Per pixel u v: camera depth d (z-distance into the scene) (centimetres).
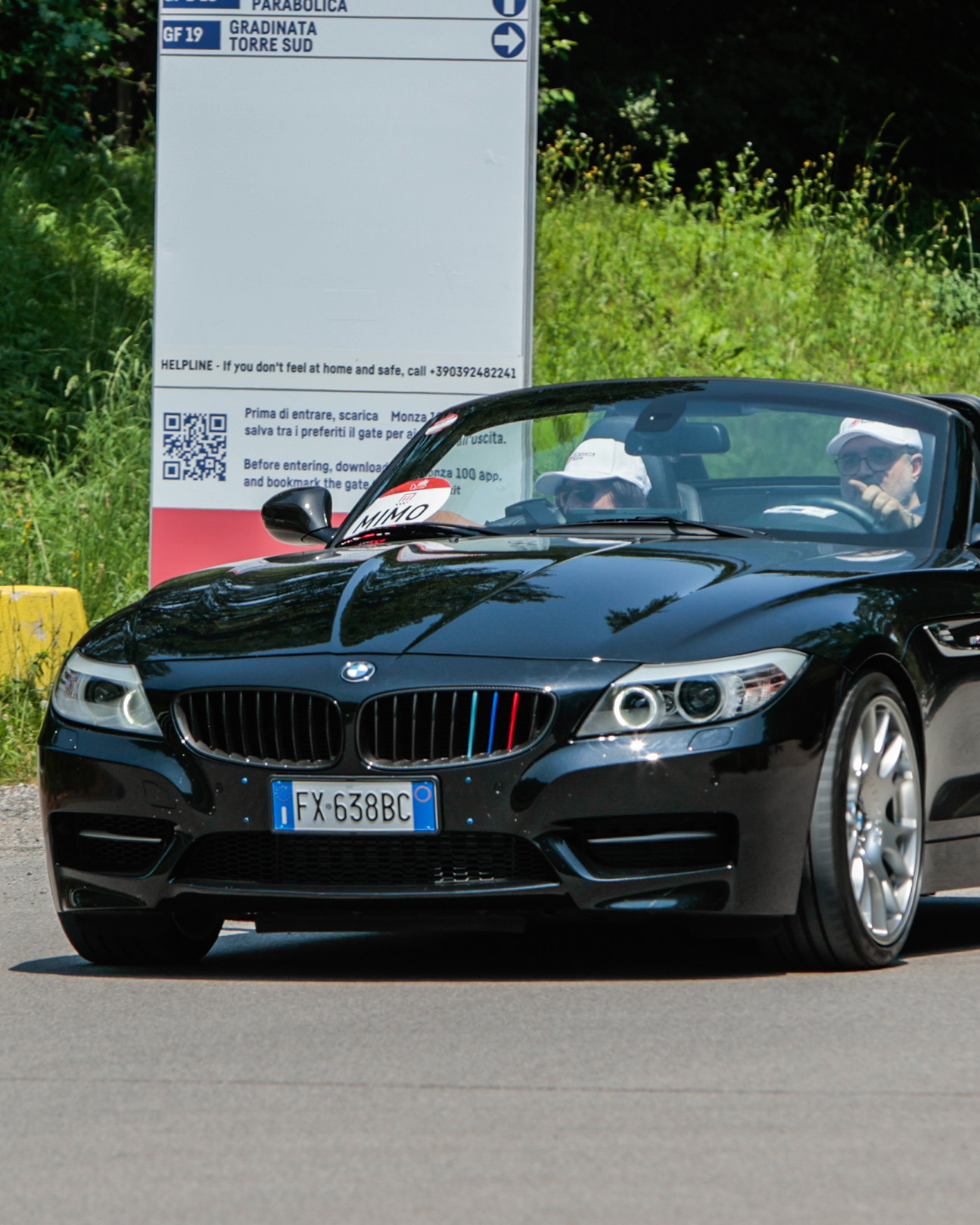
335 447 3017
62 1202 856
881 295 5612
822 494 1656
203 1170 899
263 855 1362
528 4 2953
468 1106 1007
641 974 1405
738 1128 959
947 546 1620
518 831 1298
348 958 1538
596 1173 884
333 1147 934
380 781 1317
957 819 1520
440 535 1695
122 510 3669
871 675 1392
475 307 2989
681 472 1695
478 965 1476
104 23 6356
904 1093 1032
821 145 7338
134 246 5103
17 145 5659
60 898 1459
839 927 1359
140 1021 1259
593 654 1321
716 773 1295
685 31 7569
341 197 2989
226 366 3017
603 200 5981
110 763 1397
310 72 2978
